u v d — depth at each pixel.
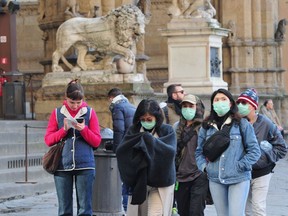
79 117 19.09
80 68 36.25
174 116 22.53
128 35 35.34
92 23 35.91
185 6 41.75
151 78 65.38
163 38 65.44
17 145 32.06
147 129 17.28
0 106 42.34
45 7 44.78
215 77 42.00
